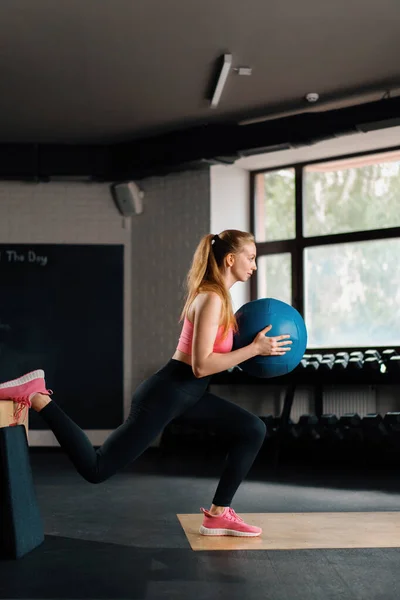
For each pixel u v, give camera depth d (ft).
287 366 10.78
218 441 23.11
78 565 9.87
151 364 25.90
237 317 10.87
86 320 26.35
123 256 26.48
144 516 13.71
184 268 25.34
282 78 19.95
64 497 16.10
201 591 8.59
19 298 26.30
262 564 9.82
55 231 26.48
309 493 16.38
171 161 24.11
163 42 17.90
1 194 26.50
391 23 16.80
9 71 19.66
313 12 16.29
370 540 11.23
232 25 16.97
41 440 25.84
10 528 10.32
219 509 11.64
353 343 23.85
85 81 20.35
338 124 20.79
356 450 21.34
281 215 25.39
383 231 23.32
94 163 25.40
